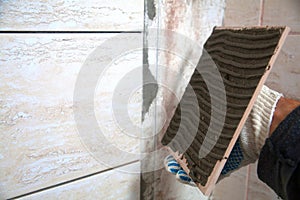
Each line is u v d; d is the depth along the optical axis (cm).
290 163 34
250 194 62
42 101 44
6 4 38
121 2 48
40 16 41
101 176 52
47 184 47
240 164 44
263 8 55
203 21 60
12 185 44
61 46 43
